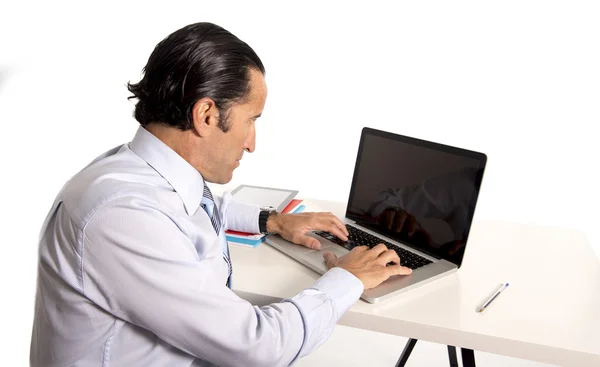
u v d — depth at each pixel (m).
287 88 3.39
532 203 3.04
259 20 3.36
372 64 3.28
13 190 3.04
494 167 3.14
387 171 1.62
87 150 3.26
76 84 3.52
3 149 3.26
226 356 1.05
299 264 1.46
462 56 3.16
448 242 1.47
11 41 3.53
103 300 1.01
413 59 3.23
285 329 1.09
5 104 3.48
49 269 1.04
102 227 0.99
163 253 1.00
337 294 1.20
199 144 1.12
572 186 3.07
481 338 1.18
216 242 1.18
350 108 3.34
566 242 1.64
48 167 3.17
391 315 1.23
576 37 2.99
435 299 1.31
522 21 3.05
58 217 1.05
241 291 1.32
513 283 1.39
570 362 1.14
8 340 2.33
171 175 1.12
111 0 3.42
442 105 3.23
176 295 1.00
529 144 3.13
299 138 3.41
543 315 1.25
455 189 1.46
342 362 2.27
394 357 2.31
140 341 1.07
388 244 1.57
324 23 3.29
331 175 3.26
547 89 3.08
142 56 3.46
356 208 1.70
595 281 1.41
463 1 3.10
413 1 3.16
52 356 1.08
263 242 1.59
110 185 1.03
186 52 1.05
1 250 2.73
